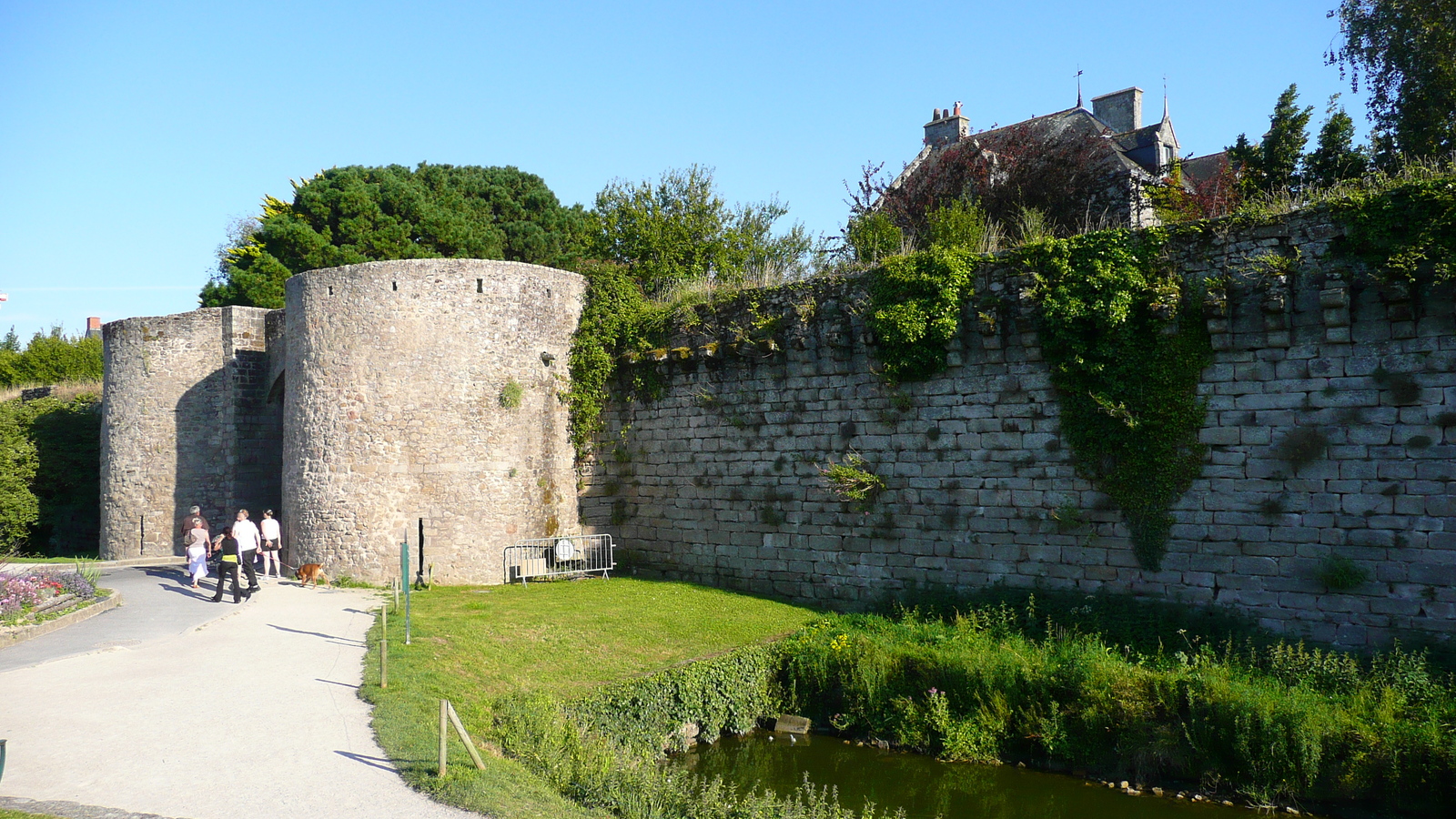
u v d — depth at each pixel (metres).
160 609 17.88
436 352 21.67
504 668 14.28
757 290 20.97
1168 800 12.61
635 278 36.31
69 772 9.01
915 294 18.30
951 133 38.81
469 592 20.25
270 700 11.61
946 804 12.91
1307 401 14.37
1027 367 17.25
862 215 28.39
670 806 10.35
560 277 23.69
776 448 20.67
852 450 19.47
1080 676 14.03
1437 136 22.22
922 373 18.45
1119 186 29.42
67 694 11.74
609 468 23.88
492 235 48.56
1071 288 16.30
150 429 28.50
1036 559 17.02
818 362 19.97
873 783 13.67
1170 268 15.57
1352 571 13.83
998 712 14.34
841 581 19.50
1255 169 24.97
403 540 21.19
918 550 18.48
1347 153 23.72
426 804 8.48
